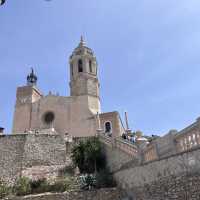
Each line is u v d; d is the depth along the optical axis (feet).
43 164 99.76
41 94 177.17
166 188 51.62
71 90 170.60
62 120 150.71
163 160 53.62
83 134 144.56
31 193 77.51
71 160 100.12
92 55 182.39
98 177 78.18
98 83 173.88
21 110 158.92
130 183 65.67
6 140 104.01
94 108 158.61
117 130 142.92
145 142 65.67
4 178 94.43
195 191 44.50
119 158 80.64
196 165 44.91
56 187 78.54
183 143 49.08
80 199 68.80
